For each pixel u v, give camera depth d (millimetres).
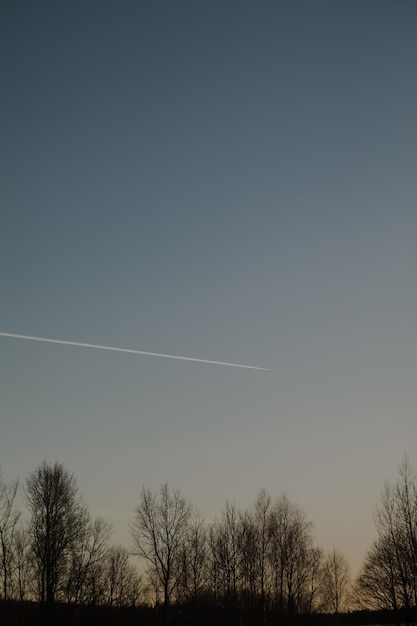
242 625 85938
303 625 89375
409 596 70438
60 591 76938
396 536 72812
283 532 92000
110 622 84562
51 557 76562
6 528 77125
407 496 73188
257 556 89812
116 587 86438
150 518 82250
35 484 79750
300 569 90750
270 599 88750
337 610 96688
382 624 77062
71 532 78938
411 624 69688
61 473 80562
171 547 81250
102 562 82000
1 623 74375
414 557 70625
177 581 82000
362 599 76250
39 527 78188
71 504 79812
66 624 75125
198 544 85562
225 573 87312
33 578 76562
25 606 75750
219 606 86062
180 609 82375
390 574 72250
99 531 81125
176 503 83062
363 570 76125
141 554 81375
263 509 92562
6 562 76250
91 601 80062
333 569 99250
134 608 85250
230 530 89688
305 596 90750
